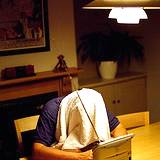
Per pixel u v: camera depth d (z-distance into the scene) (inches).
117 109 161.8
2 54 123.1
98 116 74.7
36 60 131.9
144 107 172.4
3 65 124.1
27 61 129.6
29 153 83.6
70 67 141.8
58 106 80.8
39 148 72.4
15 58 126.4
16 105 124.6
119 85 161.5
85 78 168.1
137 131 89.0
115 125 82.7
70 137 74.7
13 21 123.7
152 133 87.3
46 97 130.9
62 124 76.9
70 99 79.5
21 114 126.0
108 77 162.7
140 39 171.6
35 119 87.2
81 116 73.8
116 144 57.6
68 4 137.9
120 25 176.2
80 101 76.2
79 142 73.2
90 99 76.7
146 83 172.1
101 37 165.2
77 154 67.8
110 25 176.9
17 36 125.4
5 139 124.2
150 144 79.8
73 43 141.6
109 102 158.7
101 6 58.1
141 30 169.5
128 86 164.7
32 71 126.0
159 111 168.1
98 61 165.6
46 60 134.5
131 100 166.6
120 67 178.9
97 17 172.7
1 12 120.6
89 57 170.4
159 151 75.7
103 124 74.7
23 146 86.8
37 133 77.2
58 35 136.6
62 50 138.7
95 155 56.9
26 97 126.4
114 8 59.7
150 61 168.4
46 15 131.7
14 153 120.6
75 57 143.3
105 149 56.7
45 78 127.8
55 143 77.0
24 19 126.2
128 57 171.9
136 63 175.9
